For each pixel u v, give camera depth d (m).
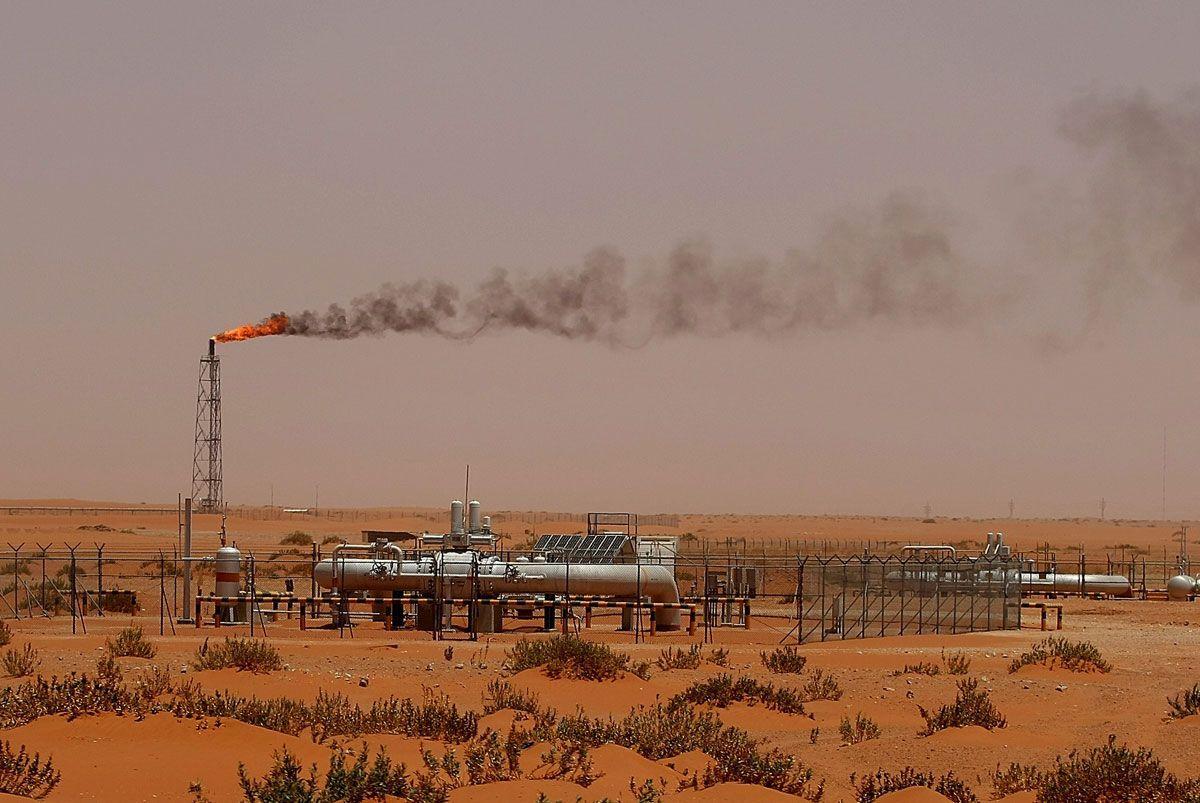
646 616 175.38
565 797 63.31
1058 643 127.25
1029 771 75.56
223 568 163.38
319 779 67.88
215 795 65.50
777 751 79.69
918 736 88.75
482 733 82.19
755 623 182.12
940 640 151.12
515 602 157.62
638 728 81.06
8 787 64.06
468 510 173.38
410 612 175.75
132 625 156.75
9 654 108.94
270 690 98.75
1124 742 86.38
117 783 66.88
